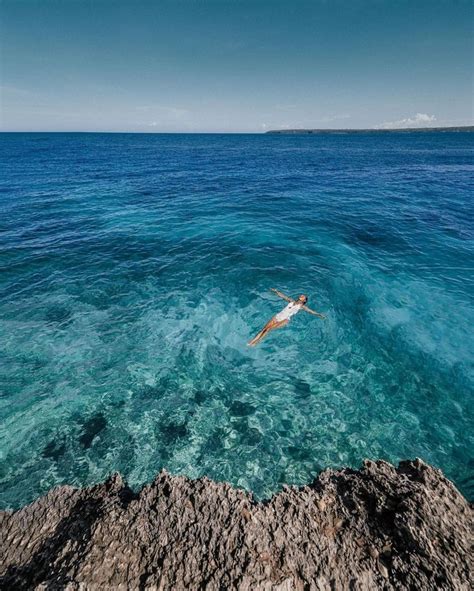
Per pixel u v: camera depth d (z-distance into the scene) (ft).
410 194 94.02
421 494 14.47
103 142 361.71
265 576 12.05
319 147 304.91
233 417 26.40
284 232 64.39
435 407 27.32
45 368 30.37
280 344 34.71
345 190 101.09
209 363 31.99
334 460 23.22
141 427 25.29
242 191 100.32
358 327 37.29
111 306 40.40
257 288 45.37
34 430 24.62
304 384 29.73
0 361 30.86
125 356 32.40
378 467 16.81
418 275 47.65
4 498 20.25
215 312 40.09
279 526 14.03
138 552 12.94
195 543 13.20
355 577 12.25
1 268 47.96
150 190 100.17
